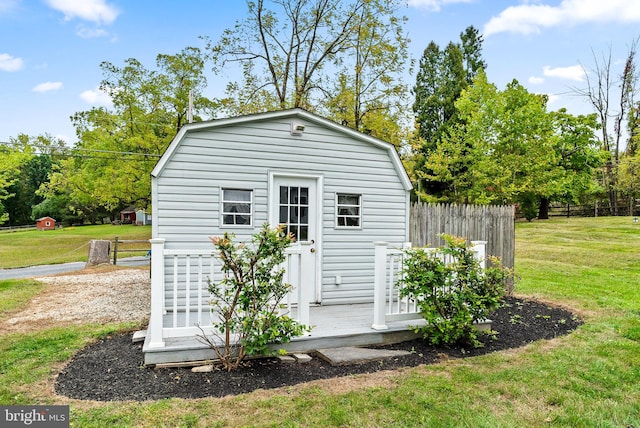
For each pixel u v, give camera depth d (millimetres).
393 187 6949
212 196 5730
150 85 17953
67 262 16844
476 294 4762
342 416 3010
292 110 6117
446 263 5258
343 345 4668
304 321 4523
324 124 6387
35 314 6609
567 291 8484
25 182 43625
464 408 3188
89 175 19500
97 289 9039
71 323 5969
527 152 17219
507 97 17969
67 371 3939
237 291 3854
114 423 2877
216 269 5699
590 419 3053
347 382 3652
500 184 16797
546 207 26109
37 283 9656
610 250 13883
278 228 4039
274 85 16797
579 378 3822
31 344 4824
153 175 5441
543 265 12141
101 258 13656
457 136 19578
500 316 6418
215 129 5754
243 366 4027
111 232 30688
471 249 5035
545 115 17734
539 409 3207
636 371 4008
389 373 3896
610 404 3305
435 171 19188
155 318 4055
